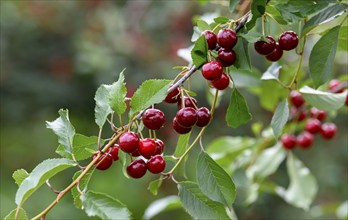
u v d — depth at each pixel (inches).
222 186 43.9
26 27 157.9
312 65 47.2
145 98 42.3
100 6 159.6
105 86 43.6
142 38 152.5
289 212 138.6
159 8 156.9
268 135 64.6
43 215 41.1
